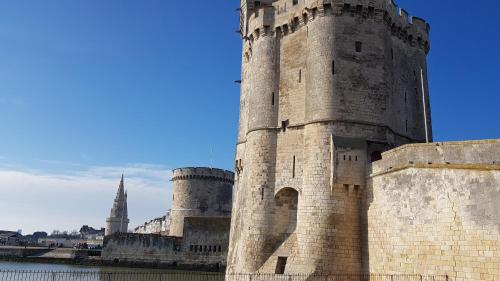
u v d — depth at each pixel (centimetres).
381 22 3503
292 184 3344
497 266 2116
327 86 3312
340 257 2964
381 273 2775
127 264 7462
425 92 3903
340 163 3097
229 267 3994
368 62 3400
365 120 3272
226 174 8644
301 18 3634
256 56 3850
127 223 13712
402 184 2695
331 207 3047
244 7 4609
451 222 2355
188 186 8394
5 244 11850
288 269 3083
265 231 3369
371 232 2930
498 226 2145
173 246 7188
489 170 2239
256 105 3703
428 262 2433
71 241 14900
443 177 2447
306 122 3366
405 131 3609
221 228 6975
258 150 3569
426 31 3991
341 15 3456
